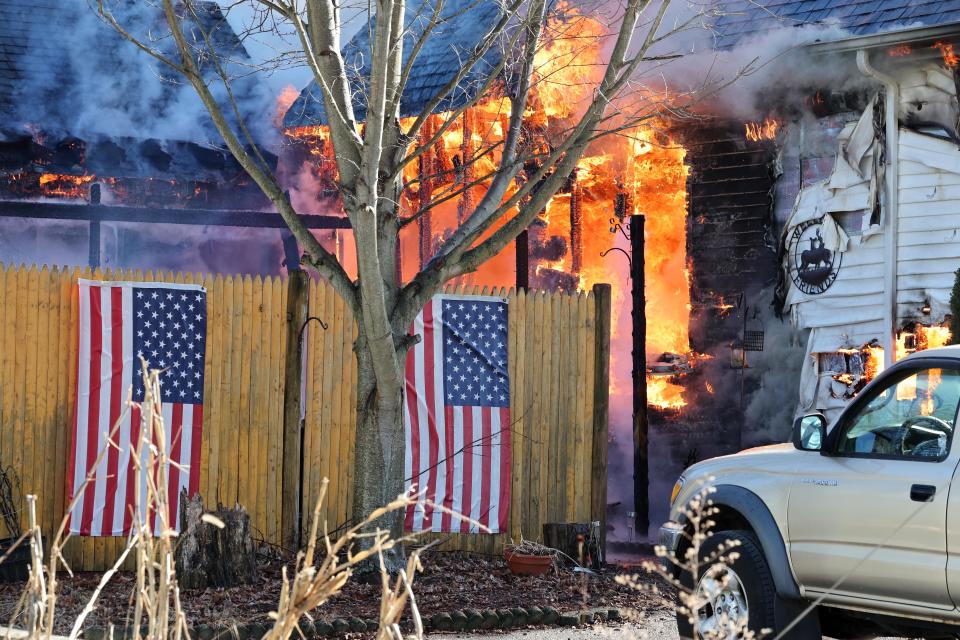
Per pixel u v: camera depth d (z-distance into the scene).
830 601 6.80
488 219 10.87
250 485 11.64
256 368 11.72
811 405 15.88
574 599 10.09
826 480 6.88
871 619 6.75
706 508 7.59
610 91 10.49
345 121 10.33
